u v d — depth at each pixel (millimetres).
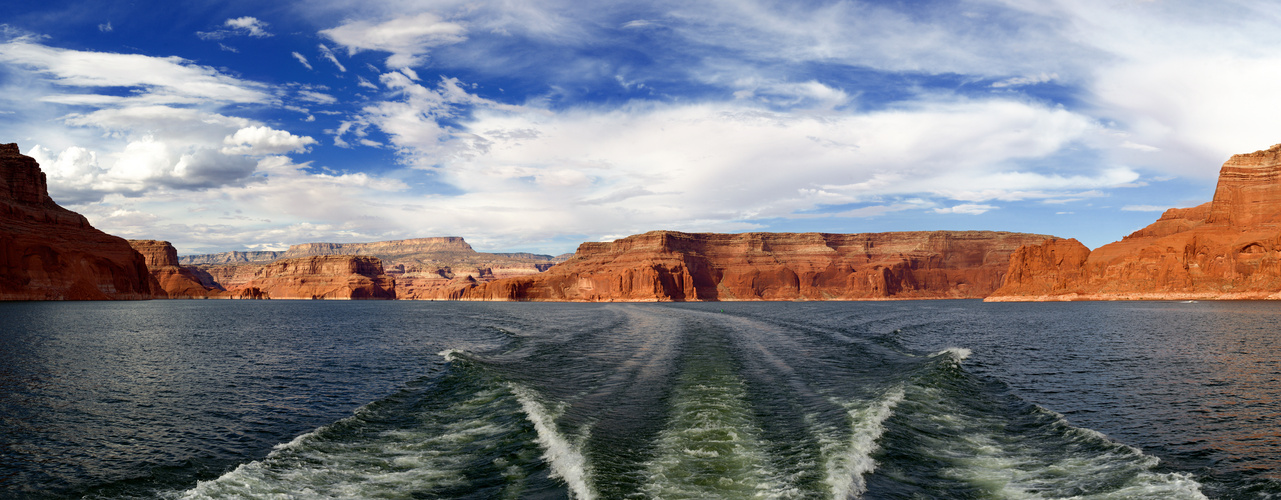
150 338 61656
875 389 27438
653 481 15211
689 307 173375
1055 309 134000
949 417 23047
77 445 20984
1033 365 38781
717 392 26719
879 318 96312
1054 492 15344
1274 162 166750
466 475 16562
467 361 38250
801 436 19219
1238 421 23516
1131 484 15898
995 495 15102
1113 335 60500
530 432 20094
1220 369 37094
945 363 35562
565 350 45625
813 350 44562
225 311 143000
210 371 37844
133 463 19031
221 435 22328
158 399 28875
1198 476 16828
